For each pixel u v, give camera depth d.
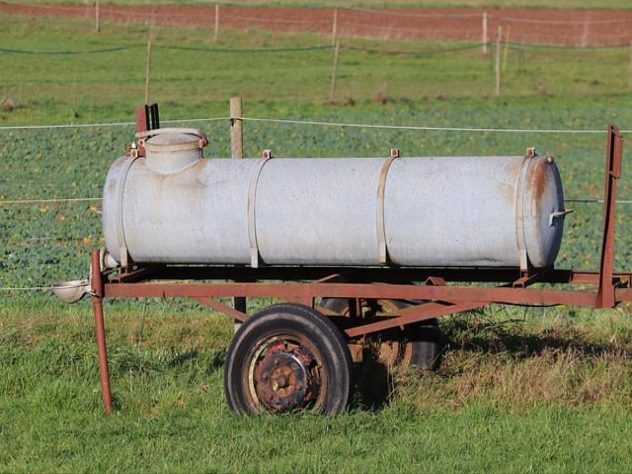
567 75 47.69
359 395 11.23
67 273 17.84
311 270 11.90
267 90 42.44
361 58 50.03
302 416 10.38
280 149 31.09
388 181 10.46
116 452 9.95
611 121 38.16
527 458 9.62
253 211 10.62
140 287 11.00
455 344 12.55
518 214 10.14
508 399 11.09
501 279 11.66
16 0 56.75
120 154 30.14
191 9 58.41
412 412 10.84
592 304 10.24
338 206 10.48
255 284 10.80
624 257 19.84
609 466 9.47
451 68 48.50
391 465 9.43
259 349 10.58
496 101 41.72
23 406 11.29
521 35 56.91
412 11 62.34
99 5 57.28
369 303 12.20
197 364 12.38
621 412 10.77
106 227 10.94
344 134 33.88
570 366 11.46
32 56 46.03
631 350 12.67
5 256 19.03
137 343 13.30
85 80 42.50
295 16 59.09
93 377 12.05
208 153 30.25
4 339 13.09
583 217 23.86
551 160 10.45
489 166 10.38
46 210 23.22
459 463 9.46
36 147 30.92
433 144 32.66
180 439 10.23
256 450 9.77
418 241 10.38
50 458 9.88
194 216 10.73
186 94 41.09
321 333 10.38
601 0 67.88
